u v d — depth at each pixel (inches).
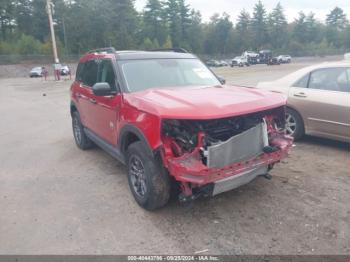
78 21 2842.0
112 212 156.4
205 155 131.8
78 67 259.1
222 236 133.1
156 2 3358.8
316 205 154.4
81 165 225.6
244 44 3745.1
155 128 135.8
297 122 241.9
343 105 212.4
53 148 272.8
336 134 221.8
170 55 205.5
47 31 2869.1
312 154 224.5
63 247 130.3
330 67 229.3
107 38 2947.8
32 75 1711.4
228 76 1075.9
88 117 226.2
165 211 154.2
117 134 173.5
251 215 147.8
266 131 149.7
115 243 131.7
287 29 3937.0
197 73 199.6
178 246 128.1
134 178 162.9
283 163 209.0
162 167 144.6
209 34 3698.3
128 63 185.8
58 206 165.2
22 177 207.2
